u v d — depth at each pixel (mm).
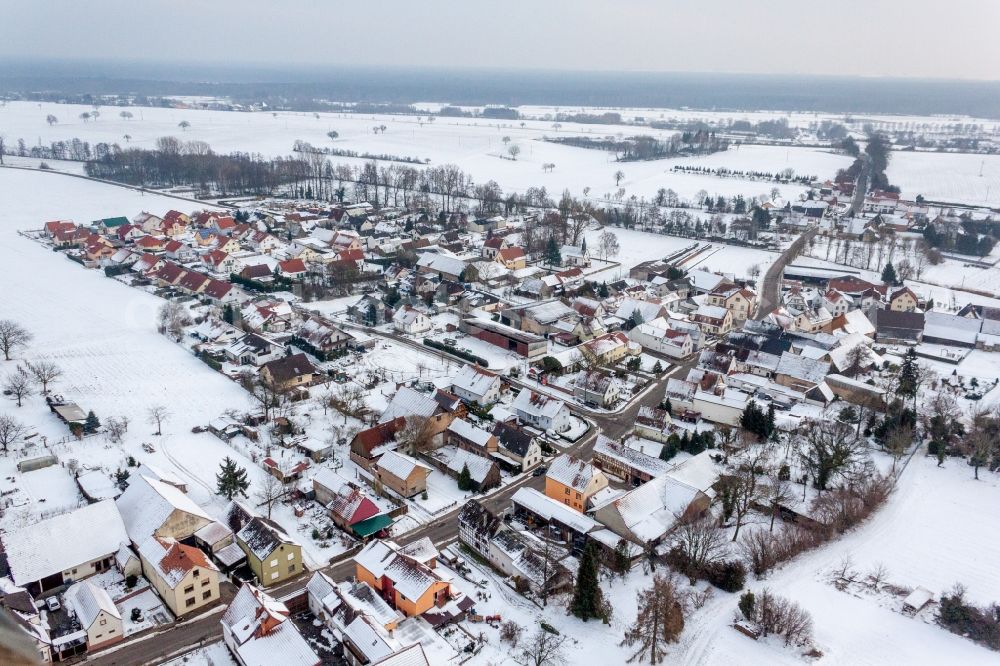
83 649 72500
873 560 92688
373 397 131125
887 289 197625
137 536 85812
